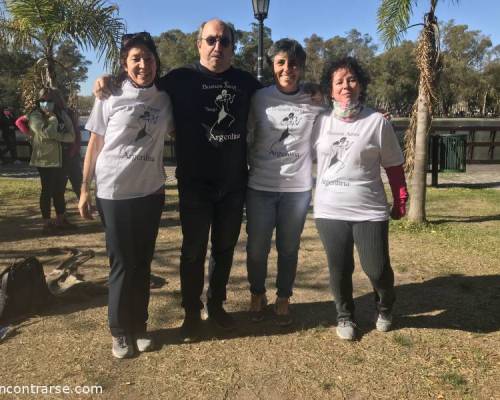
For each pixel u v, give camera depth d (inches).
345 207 123.8
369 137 120.0
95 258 200.8
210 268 132.7
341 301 131.3
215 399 105.3
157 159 116.5
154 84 113.3
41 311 146.8
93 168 117.0
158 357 121.9
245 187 128.9
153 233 120.6
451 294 162.9
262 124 124.9
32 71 333.1
